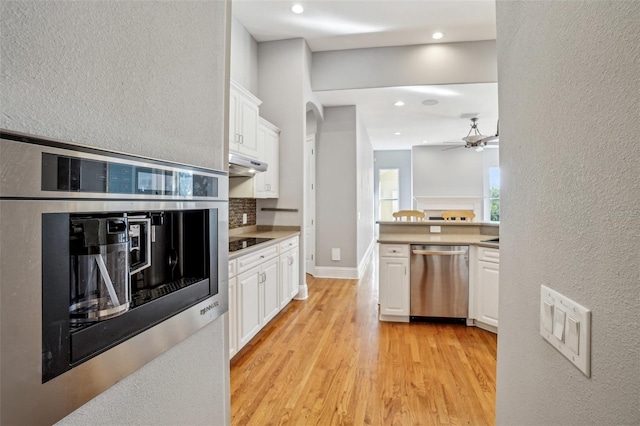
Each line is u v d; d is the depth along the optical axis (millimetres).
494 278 3170
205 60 855
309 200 5840
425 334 3148
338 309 3902
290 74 4344
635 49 412
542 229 665
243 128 3314
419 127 7035
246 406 2033
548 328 640
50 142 427
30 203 402
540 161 670
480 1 3498
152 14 668
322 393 2164
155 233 744
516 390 800
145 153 643
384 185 10695
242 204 4121
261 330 3242
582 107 525
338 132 5547
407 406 2023
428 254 3400
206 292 792
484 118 6270
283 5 3549
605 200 473
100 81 545
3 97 408
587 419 521
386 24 3955
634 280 420
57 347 442
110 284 537
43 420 425
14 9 422
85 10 521
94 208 483
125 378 572
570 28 556
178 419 711
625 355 438
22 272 397
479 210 8875
